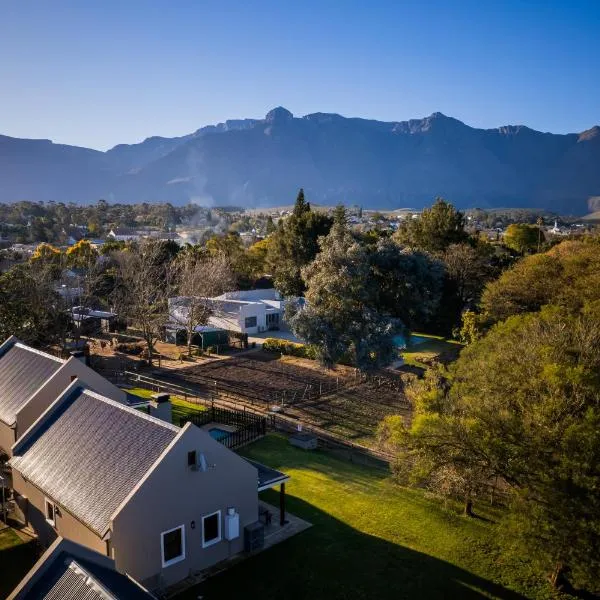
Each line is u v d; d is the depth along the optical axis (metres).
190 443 20.14
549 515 18.81
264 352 60.00
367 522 25.39
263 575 20.91
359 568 21.75
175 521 19.84
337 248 54.12
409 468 24.56
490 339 31.56
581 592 20.83
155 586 19.44
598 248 51.72
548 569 19.22
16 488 24.42
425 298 59.59
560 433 20.33
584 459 19.03
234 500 21.89
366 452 34.44
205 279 65.69
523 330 29.97
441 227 80.81
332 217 84.62
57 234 167.25
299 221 81.69
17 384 29.92
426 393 27.30
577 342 27.28
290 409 41.78
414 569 21.94
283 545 23.05
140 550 18.89
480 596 20.53
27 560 21.66
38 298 52.84
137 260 69.75
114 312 70.88
